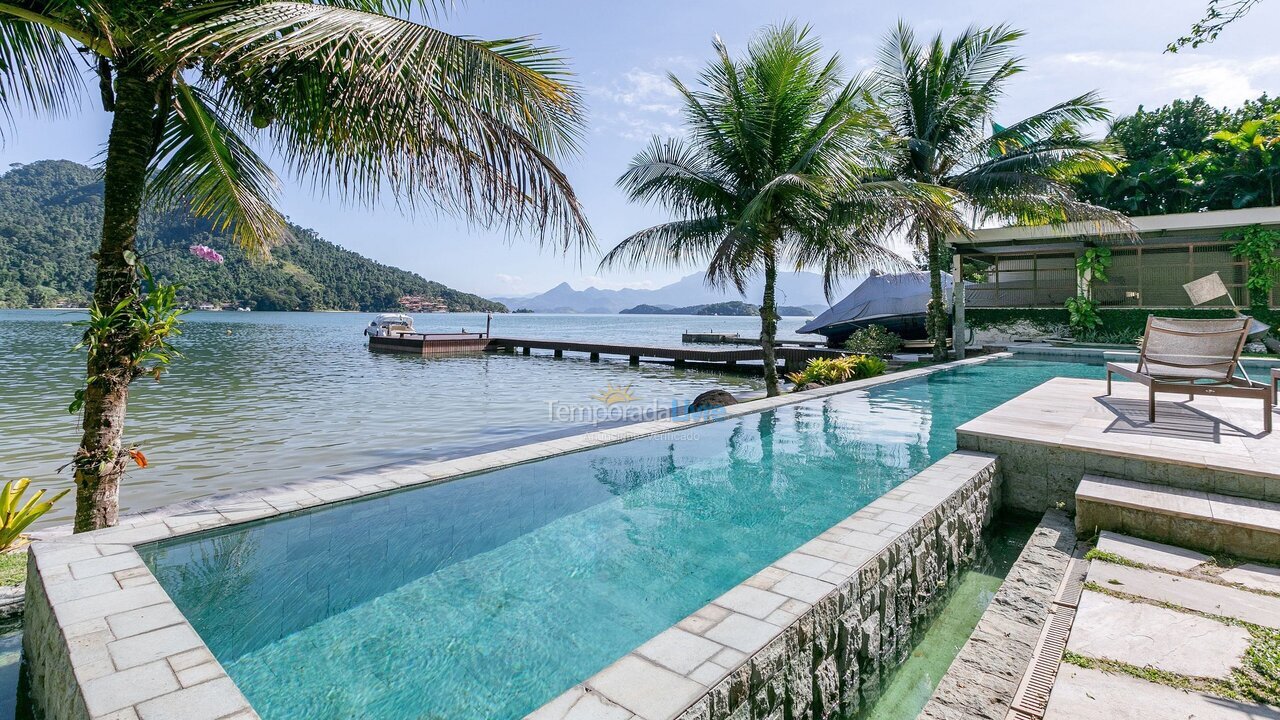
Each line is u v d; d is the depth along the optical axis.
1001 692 2.34
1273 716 1.91
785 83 9.12
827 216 9.42
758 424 7.24
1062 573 3.36
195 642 2.18
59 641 2.24
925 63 13.80
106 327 3.57
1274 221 13.75
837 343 24.80
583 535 4.00
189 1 3.49
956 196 12.05
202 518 3.66
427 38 3.29
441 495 4.61
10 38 3.44
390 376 19.52
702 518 4.29
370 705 2.36
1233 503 3.55
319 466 7.77
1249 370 11.33
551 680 2.50
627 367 23.39
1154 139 23.80
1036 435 4.79
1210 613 2.62
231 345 33.75
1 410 11.84
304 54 2.97
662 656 2.05
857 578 2.74
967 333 18.23
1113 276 16.78
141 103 3.64
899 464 5.56
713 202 10.07
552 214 4.23
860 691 2.78
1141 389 7.21
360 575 3.40
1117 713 1.97
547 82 3.77
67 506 6.17
